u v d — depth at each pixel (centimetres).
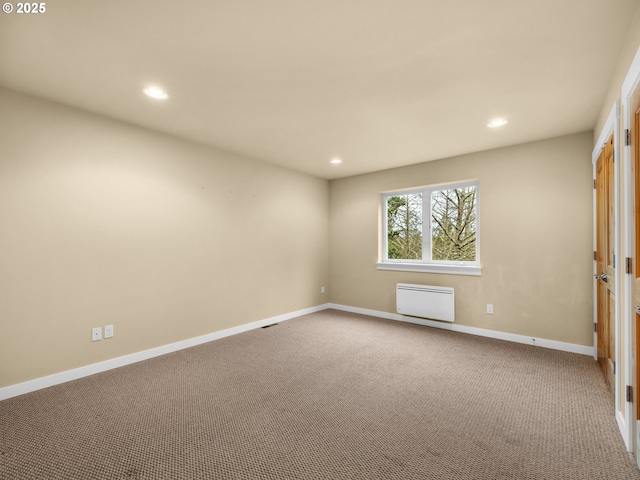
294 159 428
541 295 349
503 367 292
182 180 346
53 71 212
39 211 250
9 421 204
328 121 298
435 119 293
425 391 246
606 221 249
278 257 459
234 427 198
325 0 148
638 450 161
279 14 158
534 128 314
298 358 316
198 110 275
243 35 175
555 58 195
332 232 544
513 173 366
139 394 242
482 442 183
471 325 398
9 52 190
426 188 455
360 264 509
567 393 241
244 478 155
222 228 386
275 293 454
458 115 283
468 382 262
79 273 271
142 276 313
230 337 385
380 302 486
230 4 151
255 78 221
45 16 158
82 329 273
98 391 246
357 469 161
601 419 205
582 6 151
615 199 193
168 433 192
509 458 169
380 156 412
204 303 367
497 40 178
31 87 234
